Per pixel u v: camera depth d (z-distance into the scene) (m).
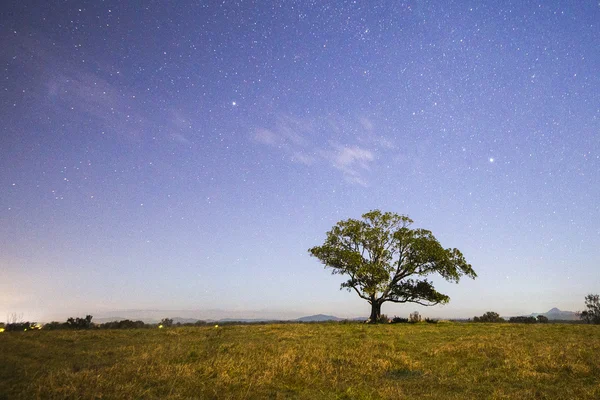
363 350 14.12
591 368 10.05
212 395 7.90
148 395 7.77
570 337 18.19
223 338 19.08
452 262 35.03
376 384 9.10
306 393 8.30
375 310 35.88
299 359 12.05
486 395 8.06
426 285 35.72
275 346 15.17
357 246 37.47
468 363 11.52
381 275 33.94
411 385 9.02
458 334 20.69
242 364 11.12
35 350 13.70
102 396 7.64
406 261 35.91
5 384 8.51
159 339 18.48
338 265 36.22
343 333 21.47
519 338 18.02
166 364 10.84
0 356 12.26
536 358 11.70
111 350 13.76
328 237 37.62
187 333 21.97
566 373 9.84
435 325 29.39
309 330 23.86
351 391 8.41
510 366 10.67
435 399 7.80
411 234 36.16
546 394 7.94
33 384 8.37
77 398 7.40
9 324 27.52
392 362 11.73
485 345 14.82
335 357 12.52
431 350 14.04
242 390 8.38
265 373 9.84
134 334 21.06
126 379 8.98
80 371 9.80
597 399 7.60
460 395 8.07
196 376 9.49
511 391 8.26
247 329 25.20
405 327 26.67
